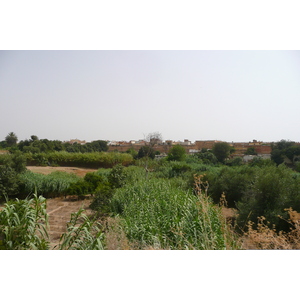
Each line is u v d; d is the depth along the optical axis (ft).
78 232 10.89
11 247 10.07
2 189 31.76
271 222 16.66
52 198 34.71
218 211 14.74
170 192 21.39
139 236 12.81
